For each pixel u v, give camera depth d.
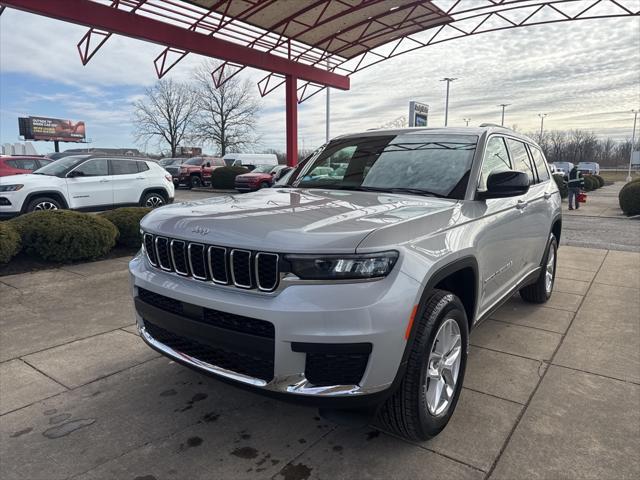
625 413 2.88
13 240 6.26
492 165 3.49
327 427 2.74
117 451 2.49
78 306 4.91
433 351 2.54
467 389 3.19
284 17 18.16
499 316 4.71
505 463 2.40
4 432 2.66
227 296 2.27
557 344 3.98
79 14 13.62
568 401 3.03
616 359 3.68
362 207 2.67
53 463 2.39
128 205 12.40
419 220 2.49
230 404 2.99
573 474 2.32
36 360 3.60
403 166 3.45
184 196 22.97
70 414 2.86
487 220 3.12
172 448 2.53
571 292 5.62
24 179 10.60
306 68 21.42
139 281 2.74
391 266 2.19
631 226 12.53
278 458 2.44
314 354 2.10
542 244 4.62
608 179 60.03
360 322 2.07
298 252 2.11
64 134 53.97
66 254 6.75
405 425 2.41
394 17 19.30
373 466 2.38
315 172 3.84
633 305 5.08
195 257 2.44
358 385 2.14
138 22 15.14
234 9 16.55
